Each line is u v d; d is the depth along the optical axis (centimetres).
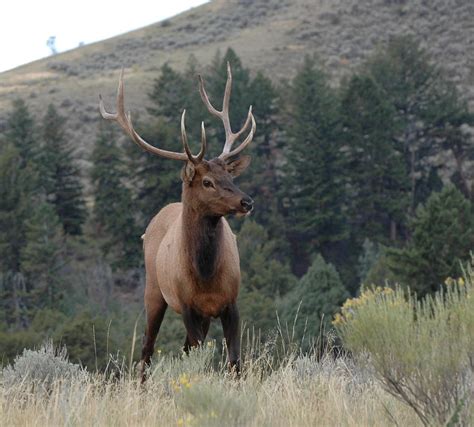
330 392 2502
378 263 14275
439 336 2055
